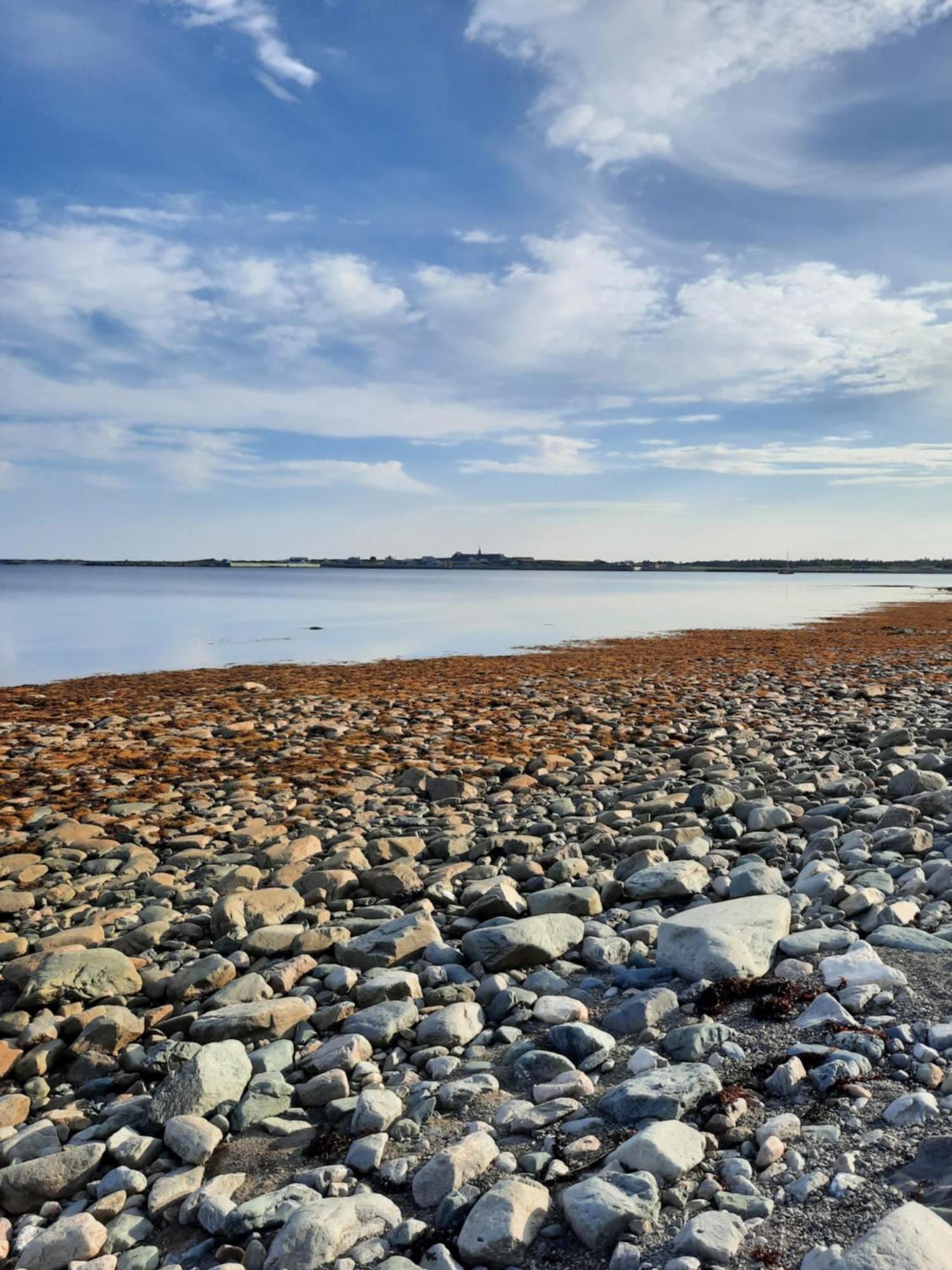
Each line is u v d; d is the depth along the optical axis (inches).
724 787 203.6
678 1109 84.7
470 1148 82.4
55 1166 88.7
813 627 919.7
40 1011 124.1
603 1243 71.4
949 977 106.2
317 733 351.6
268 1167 87.7
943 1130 78.5
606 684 486.0
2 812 235.5
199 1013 119.3
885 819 173.9
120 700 462.3
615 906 148.3
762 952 116.2
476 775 262.4
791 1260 66.9
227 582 3046.3
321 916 150.3
